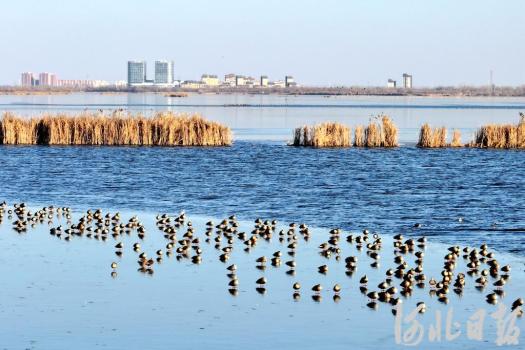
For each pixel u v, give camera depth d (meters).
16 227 39.19
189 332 23.80
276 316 25.36
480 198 50.12
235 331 23.91
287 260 32.62
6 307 26.03
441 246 35.72
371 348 22.69
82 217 41.44
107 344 22.77
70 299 26.98
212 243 35.81
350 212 44.84
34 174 61.59
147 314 25.44
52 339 23.14
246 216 43.69
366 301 26.98
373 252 34.09
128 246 35.31
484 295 27.69
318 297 27.39
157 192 52.91
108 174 61.81
